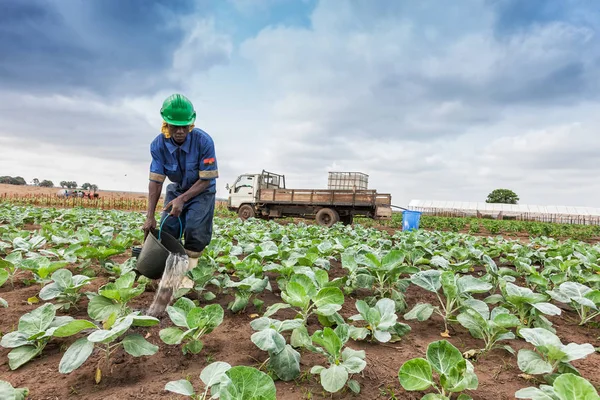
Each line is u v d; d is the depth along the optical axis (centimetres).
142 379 215
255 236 705
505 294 337
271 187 1967
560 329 339
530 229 2002
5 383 167
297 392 208
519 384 225
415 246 583
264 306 364
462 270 558
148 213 379
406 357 259
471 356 263
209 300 369
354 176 2128
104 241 543
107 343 222
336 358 205
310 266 410
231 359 243
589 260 544
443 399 180
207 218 403
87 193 3534
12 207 1691
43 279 351
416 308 312
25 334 226
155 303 300
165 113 347
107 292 255
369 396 207
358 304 274
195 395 196
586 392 140
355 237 891
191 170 382
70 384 206
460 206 6012
